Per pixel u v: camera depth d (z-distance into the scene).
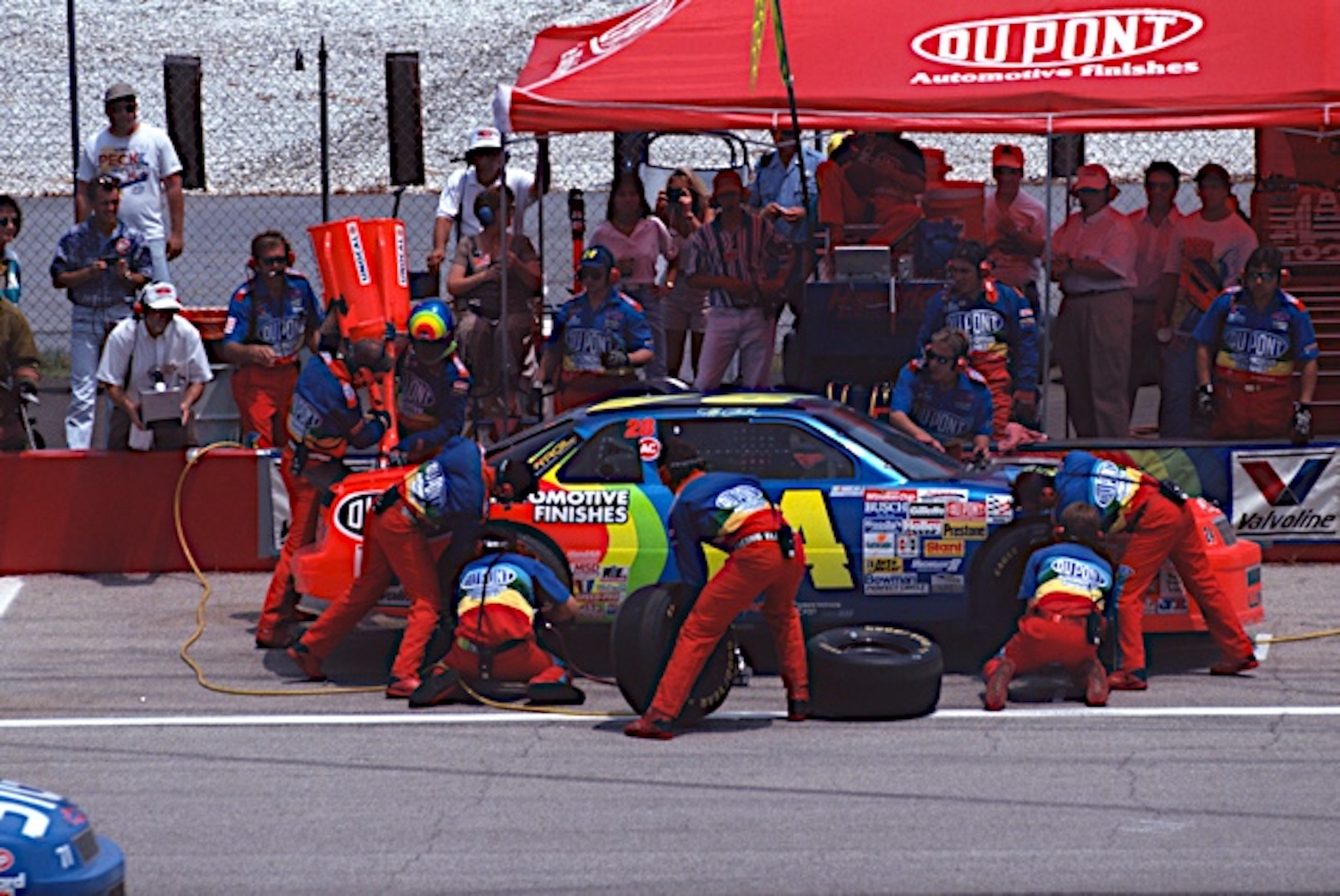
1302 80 45.16
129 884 24.14
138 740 32.16
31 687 36.34
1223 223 50.81
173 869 24.77
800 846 25.44
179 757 30.94
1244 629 39.19
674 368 58.12
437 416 39.19
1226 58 46.16
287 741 31.94
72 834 19.00
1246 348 46.50
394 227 45.53
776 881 23.94
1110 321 50.75
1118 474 34.56
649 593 32.78
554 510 36.28
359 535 36.88
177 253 55.62
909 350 47.28
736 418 36.62
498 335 52.03
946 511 35.69
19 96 185.50
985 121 45.75
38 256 124.00
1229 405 46.88
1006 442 43.97
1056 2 48.97
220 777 29.59
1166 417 51.38
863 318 47.34
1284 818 26.53
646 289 53.69
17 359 48.81
